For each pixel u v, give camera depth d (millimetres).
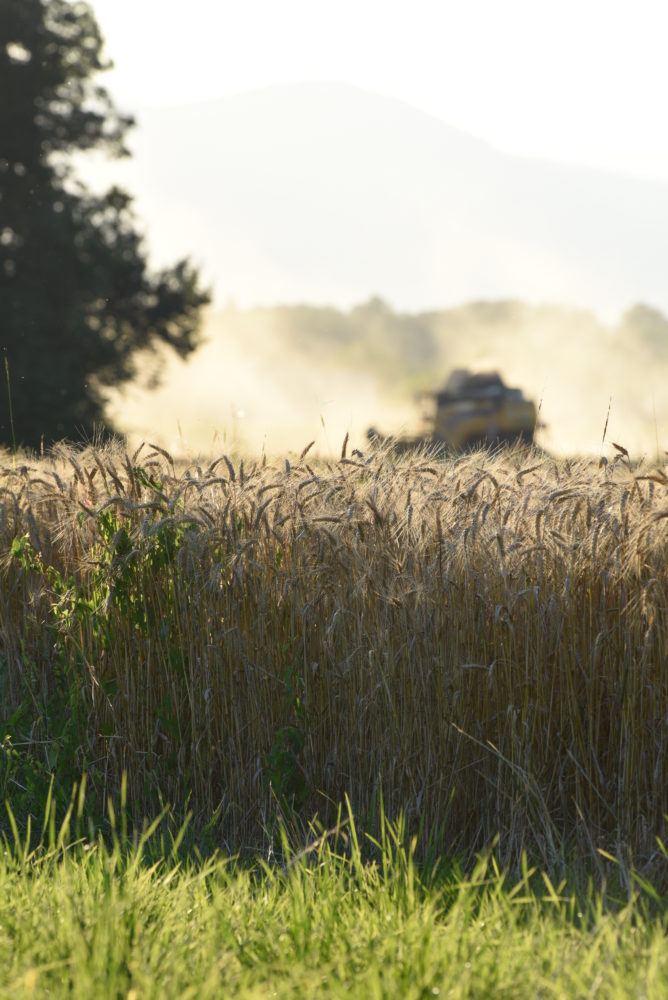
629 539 12164
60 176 88312
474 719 12602
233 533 13508
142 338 88875
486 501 13133
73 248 82250
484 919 9633
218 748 13547
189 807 13492
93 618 13867
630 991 8062
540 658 12203
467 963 8531
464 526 12742
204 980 8336
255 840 13062
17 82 84875
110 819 13336
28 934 9062
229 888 10523
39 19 85125
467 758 12570
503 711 12453
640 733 11852
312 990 8117
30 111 85750
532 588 12203
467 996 8008
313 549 13414
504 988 8102
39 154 86125
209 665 13484
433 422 88250
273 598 13453
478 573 12625
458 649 12492
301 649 13367
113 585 13766
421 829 12281
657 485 12641
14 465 16531
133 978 8242
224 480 13836
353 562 13016
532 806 12133
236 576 13336
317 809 13164
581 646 12367
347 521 12961
